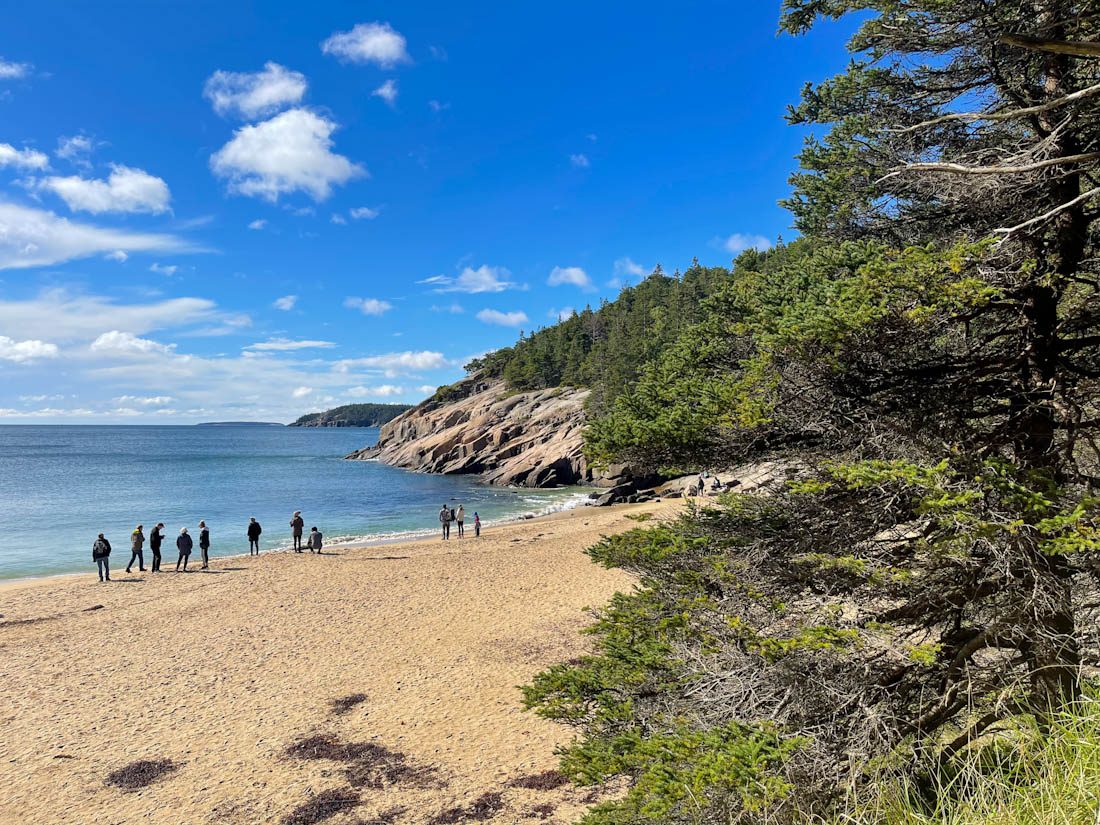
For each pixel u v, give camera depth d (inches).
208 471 3189.0
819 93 325.4
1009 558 159.0
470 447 3019.2
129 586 815.1
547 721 404.5
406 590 773.3
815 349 175.6
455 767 352.8
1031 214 207.8
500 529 1344.7
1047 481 159.3
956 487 160.9
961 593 178.9
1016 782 123.1
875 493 182.1
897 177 236.2
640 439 208.7
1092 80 190.5
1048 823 109.4
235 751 378.0
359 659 534.6
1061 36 198.8
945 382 195.8
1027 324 201.2
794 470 197.9
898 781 145.1
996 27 206.4
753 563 193.6
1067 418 192.9
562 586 772.6
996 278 190.1
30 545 1220.5
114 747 385.4
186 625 641.0
